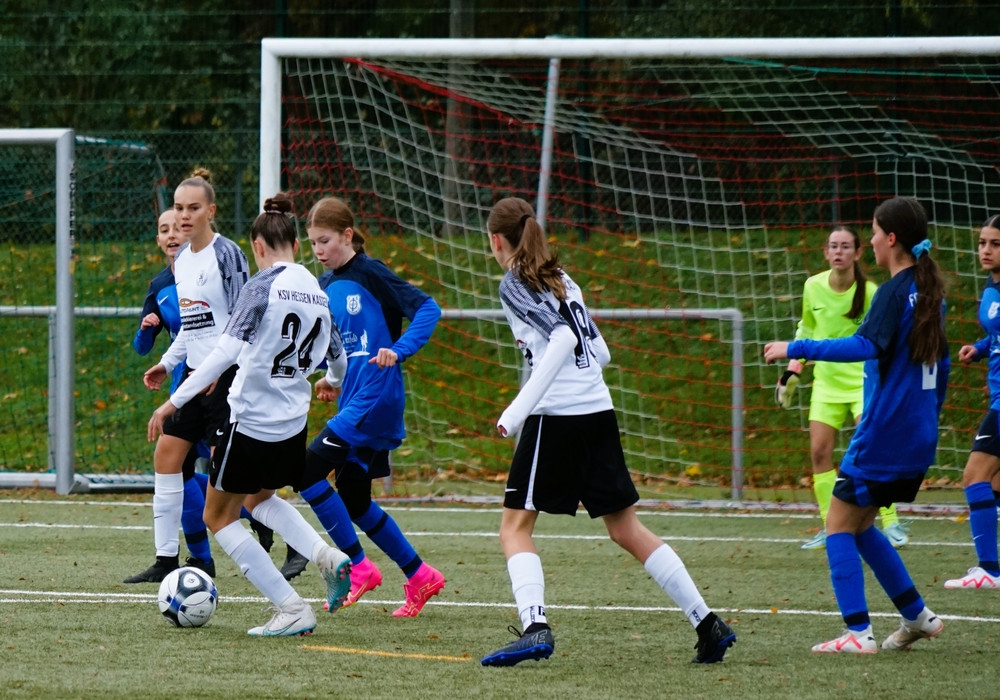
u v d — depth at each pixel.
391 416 20.36
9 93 52.41
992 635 18.39
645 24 50.53
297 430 17.62
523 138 46.25
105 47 52.06
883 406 16.64
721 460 38.34
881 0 46.38
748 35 48.62
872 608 20.92
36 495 34.97
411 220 45.44
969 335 40.69
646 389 41.34
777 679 15.36
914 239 16.75
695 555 26.31
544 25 52.53
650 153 46.62
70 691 14.31
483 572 24.20
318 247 20.66
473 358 41.94
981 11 45.41
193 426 22.30
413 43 33.31
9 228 53.31
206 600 18.34
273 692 14.41
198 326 21.61
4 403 43.59
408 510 33.25
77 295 41.38
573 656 16.84
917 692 14.70
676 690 14.76
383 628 18.70
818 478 27.30
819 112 43.06
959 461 38.00
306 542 18.16
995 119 40.91
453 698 14.23
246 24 53.41
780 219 45.41
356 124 48.38
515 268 16.19
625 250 45.12
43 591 21.45
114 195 42.44
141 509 32.53
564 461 16.03
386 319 20.75
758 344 40.03
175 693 14.28
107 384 41.16
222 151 48.78
